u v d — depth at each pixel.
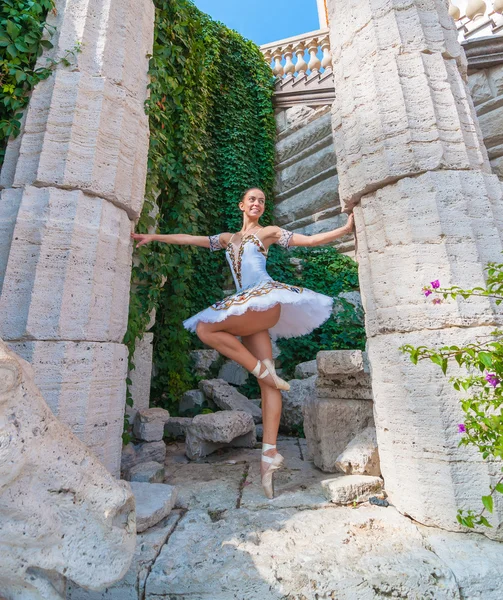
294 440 3.71
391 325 2.01
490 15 5.52
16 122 2.17
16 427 0.92
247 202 2.69
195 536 1.65
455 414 1.76
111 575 1.04
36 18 2.27
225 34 7.34
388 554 1.47
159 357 4.48
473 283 1.86
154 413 3.24
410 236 1.98
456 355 1.41
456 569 1.40
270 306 2.09
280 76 7.73
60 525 0.99
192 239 2.70
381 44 2.23
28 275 1.90
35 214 2.00
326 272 6.05
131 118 2.45
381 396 2.04
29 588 1.00
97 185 2.14
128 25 2.53
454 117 2.11
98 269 2.09
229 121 6.93
